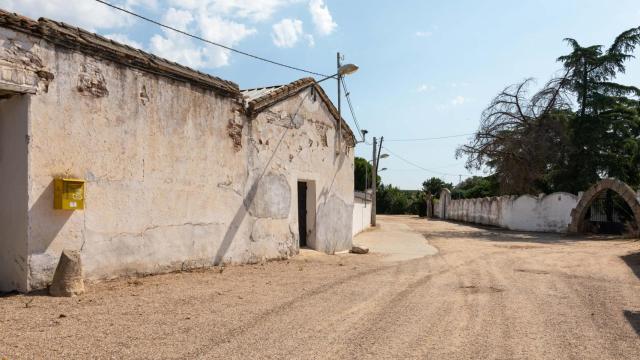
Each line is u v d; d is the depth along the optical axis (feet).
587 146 94.94
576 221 80.07
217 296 23.06
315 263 37.60
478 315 20.44
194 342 15.78
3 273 22.45
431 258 43.11
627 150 95.50
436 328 18.26
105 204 24.50
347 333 17.38
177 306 20.66
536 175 94.02
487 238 73.46
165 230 28.25
